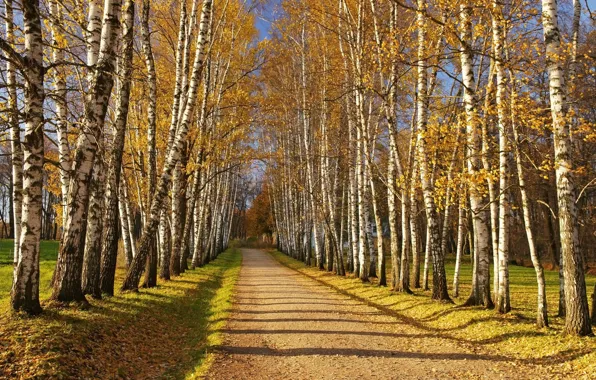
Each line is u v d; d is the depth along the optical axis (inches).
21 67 278.5
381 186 1173.7
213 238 1588.3
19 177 421.4
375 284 740.0
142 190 860.0
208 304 540.1
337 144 974.4
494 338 334.3
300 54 970.7
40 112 287.6
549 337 310.0
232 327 386.0
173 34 764.0
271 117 1032.2
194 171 842.2
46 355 228.2
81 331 275.1
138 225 1701.5
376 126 751.1
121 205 813.9
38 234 293.1
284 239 2231.8
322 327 388.8
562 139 310.3
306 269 1206.9
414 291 663.1
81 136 341.4
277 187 1941.4
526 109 366.0
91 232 400.8
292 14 773.9
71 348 248.5
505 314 398.3
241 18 888.9
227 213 2437.3
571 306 307.6
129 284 505.4
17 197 421.4
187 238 981.8
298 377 248.4
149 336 336.5
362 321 423.2
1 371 207.6
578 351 274.4
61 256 338.3
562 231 311.4
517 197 834.8
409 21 590.9
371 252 926.4
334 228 995.3
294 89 968.3
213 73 928.3
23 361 219.5
